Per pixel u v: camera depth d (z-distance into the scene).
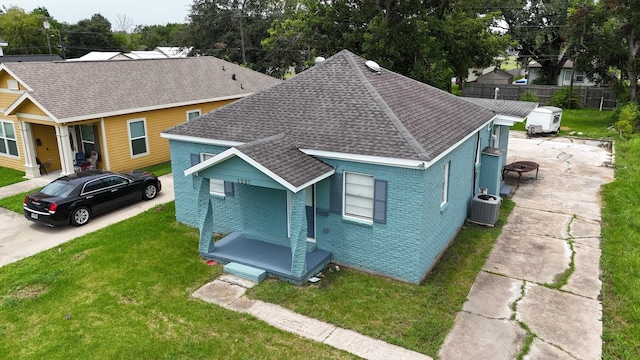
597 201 14.84
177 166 12.98
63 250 11.73
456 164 11.62
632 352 7.48
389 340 7.88
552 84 48.00
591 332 8.03
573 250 11.28
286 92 12.70
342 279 10.06
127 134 19.58
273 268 10.12
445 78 29.73
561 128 28.84
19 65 18.50
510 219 13.48
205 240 10.95
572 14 29.45
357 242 10.35
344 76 12.45
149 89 21.25
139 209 14.97
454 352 7.56
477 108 14.65
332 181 10.30
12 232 13.20
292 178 9.18
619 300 9.02
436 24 29.50
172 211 14.51
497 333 8.04
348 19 30.42
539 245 11.65
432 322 8.36
